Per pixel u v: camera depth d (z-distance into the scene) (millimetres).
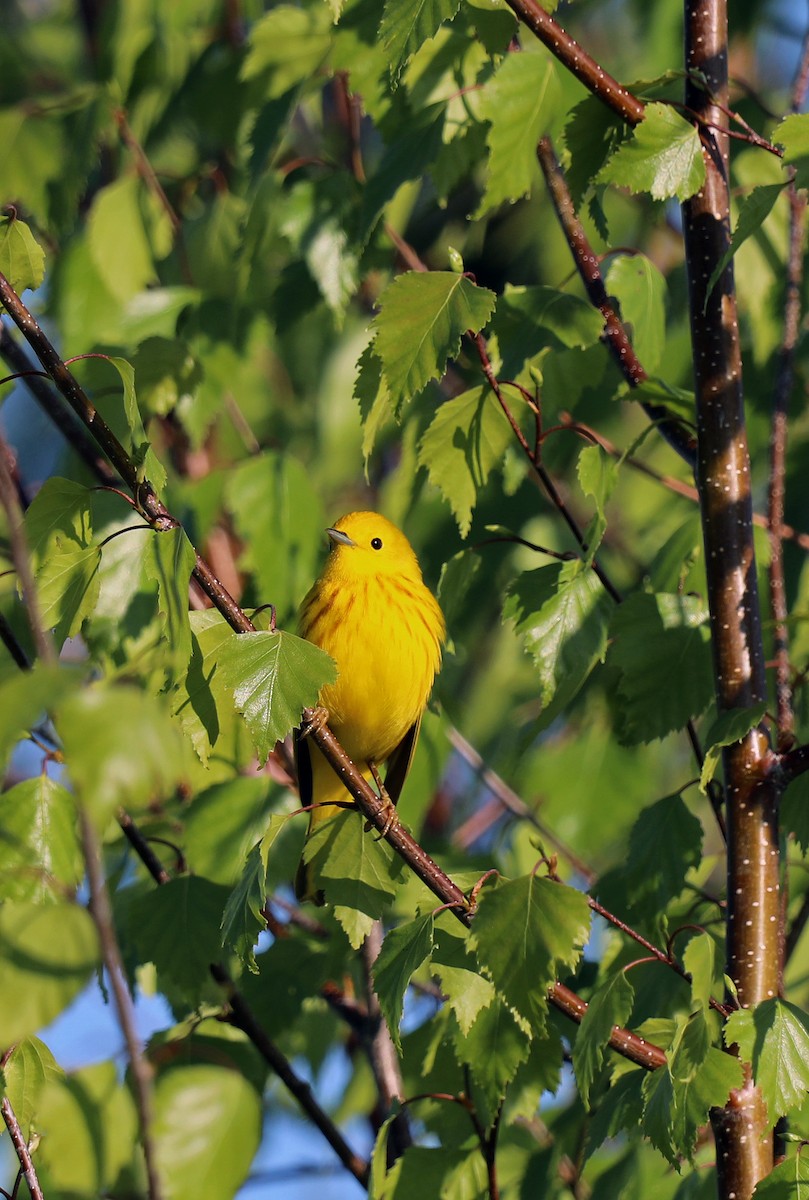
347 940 9516
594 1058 6590
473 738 14328
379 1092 9406
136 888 10023
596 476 7656
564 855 11086
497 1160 8594
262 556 10578
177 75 13039
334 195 10633
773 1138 7297
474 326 6898
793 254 9852
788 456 12742
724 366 8133
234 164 13289
